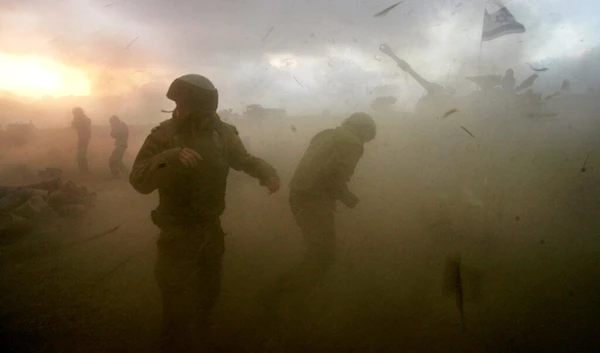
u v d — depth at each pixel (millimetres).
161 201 2084
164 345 2025
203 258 2135
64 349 2004
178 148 1838
